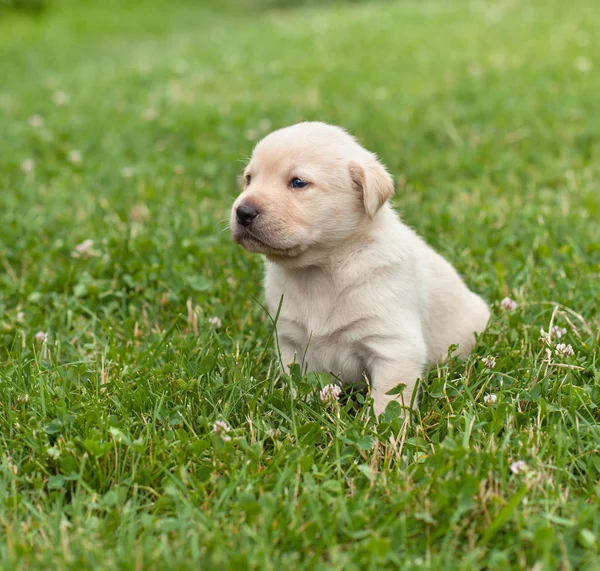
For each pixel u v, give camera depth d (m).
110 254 5.13
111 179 7.00
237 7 26.02
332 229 3.45
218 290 4.71
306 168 3.41
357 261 3.50
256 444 3.04
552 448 3.04
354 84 10.38
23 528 2.65
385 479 2.84
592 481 2.88
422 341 3.57
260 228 3.33
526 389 3.52
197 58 13.47
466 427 3.08
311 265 3.55
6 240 5.57
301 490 2.86
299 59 12.61
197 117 8.84
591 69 10.25
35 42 17.67
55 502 2.85
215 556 2.44
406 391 3.49
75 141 8.25
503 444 2.96
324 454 3.05
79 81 11.74
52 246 5.47
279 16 23.28
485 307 4.17
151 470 2.96
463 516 2.71
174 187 6.75
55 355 3.92
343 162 3.47
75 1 23.92
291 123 8.44
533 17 15.21
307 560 2.49
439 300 3.90
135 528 2.66
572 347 3.85
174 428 3.32
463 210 5.96
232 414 3.39
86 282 4.80
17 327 4.33
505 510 2.56
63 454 3.03
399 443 3.16
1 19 20.61
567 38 12.62
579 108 8.47
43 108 9.82
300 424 3.29
